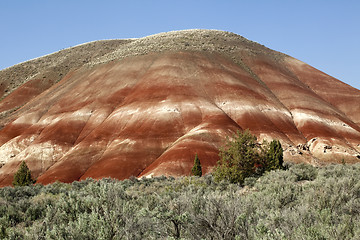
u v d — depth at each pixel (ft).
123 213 24.21
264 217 26.37
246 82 285.64
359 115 291.99
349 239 20.26
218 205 25.04
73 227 24.22
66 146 209.56
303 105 267.39
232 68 308.40
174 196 39.06
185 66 286.66
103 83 273.13
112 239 22.81
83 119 231.91
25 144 217.97
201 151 170.60
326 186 34.12
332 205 29.73
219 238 22.36
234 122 219.41
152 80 261.85
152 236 23.04
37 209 41.81
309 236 19.84
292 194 35.09
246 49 371.76
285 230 22.21
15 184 143.54
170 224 24.11
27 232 25.85
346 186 33.91
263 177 69.51
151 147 192.65
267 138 206.49
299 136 226.17
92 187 33.19
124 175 168.14
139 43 403.34
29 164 195.93
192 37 403.95
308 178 65.10
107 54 390.21
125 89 262.88
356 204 28.89
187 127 210.38
